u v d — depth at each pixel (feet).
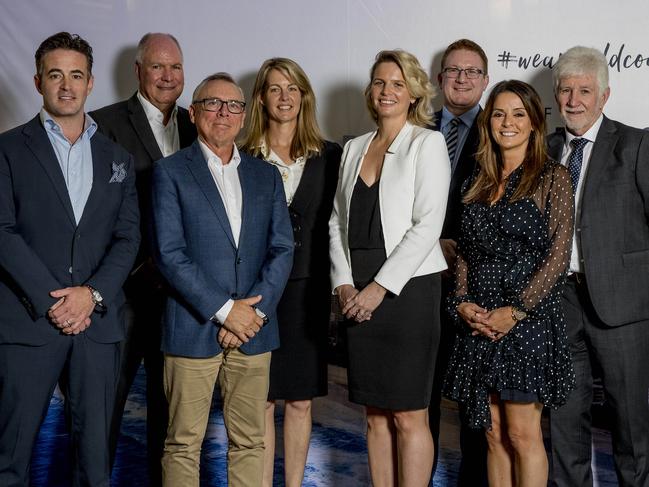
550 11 11.25
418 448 9.69
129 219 9.71
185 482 9.30
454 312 9.33
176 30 13.50
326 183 10.55
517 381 8.84
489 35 11.60
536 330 8.91
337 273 9.86
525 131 9.13
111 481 11.46
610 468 11.24
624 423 9.81
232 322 9.05
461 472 10.68
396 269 9.34
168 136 11.59
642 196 9.62
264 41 13.02
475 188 9.41
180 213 9.32
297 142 10.61
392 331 9.56
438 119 11.19
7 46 13.88
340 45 12.54
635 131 9.80
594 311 9.77
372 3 12.29
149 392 11.12
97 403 9.34
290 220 10.00
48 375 9.09
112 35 13.67
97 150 9.54
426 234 9.38
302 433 10.62
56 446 12.60
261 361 9.50
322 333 10.57
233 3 13.14
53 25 13.82
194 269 9.12
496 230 9.11
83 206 9.37
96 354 9.29
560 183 8.96
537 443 9.09
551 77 11.30
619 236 9.62
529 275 8.97
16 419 9.04
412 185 9.57
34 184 9.11
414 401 9.57
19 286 8.91
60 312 8.90
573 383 9.06
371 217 9.75
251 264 9.48
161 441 11.09
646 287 9.70
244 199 9.52
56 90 9.17
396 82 9.79
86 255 9.28
